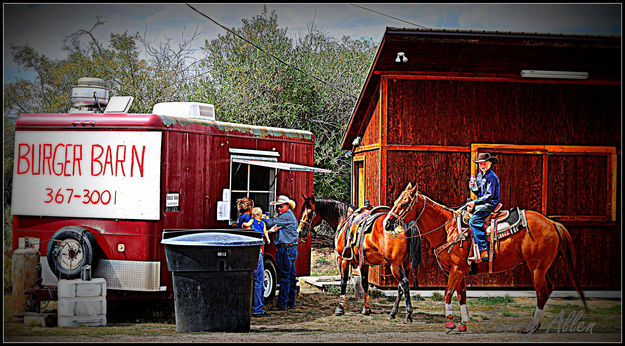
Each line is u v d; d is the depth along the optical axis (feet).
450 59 40.81
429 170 41.09
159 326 30.37
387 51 40.27
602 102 42.22
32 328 29.19
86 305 29.81
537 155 41.55
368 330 30.68
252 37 72.69
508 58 41.04
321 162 72.90
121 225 30.50
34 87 73.72
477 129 41.45
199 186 32.53
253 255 29.01
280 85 71.97
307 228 37.01
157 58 76.95
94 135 31.22
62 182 31.58
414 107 41.14
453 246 30.71
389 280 41.57
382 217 33.01
